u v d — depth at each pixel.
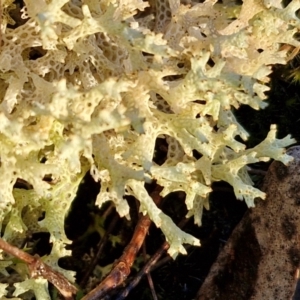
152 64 0.18
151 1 0.20
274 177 0.19
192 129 0.18
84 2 0.18
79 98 0.17
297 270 0.19
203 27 0.19
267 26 0.19
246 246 0.19
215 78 0.17
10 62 0.18
